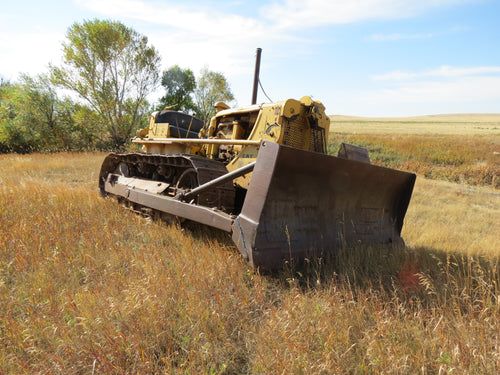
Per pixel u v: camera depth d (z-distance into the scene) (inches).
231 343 98.1
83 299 111.2
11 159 552.1
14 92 1016.9
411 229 249.0
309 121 190.1
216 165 182.7
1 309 108.0
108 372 80.9
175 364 89.4
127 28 954.1
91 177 416.2
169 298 113.0
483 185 720.3
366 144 1145.4
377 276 145.6
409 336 100.7
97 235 169.8
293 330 98.3
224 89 1224.2
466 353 88.9
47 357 86.7
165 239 175.5
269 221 137.4
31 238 160.4
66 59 916.0
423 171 795.4
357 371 86.2
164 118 286.4
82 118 970.7
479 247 195.8
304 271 144.9
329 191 160.7
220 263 139.3
